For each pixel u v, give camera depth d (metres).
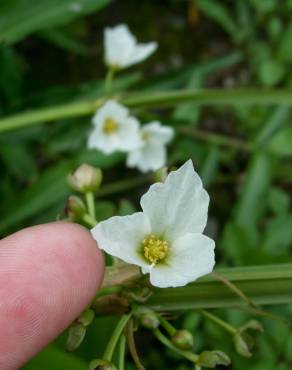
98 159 0.10
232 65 0.13
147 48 0.10
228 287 0.05
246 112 0.12
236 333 0.05
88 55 0.13
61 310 0.05
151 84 0.11
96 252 0.05
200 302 0.05
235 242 0.10
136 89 0.11
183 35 0.14
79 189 0.06
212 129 0.13
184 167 0.05
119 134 0.09
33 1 0.10
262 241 0.10
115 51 0.09
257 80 0.13
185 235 0.05
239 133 0.13
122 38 0.10
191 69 0.11
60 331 0.05
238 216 0.11
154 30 0.14
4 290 0.05
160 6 0.14
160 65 0.13
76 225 0.05
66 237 0.05
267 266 0.05
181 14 0.14
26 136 0.10
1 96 0.11
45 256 0.05
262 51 0.13
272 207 0.11
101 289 0.05
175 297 0.05
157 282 0.05
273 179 0.12
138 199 0.12
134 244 0.05
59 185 0.09
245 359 0.09
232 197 0.12
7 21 0.10
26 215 0.09
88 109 0.09
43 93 0.11
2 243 0.05
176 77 0.11
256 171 0.11
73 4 0.10
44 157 0.11
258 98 0.10
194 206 0.05
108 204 0.08
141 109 0.10
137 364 0.05
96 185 0.06
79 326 0.05
